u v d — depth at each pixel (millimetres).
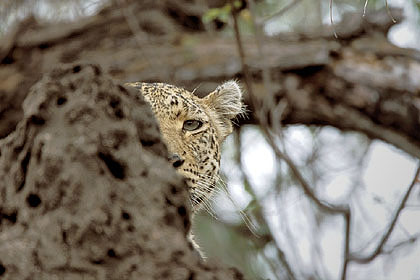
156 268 3705
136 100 4375
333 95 13805
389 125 13812
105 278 3686
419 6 13789
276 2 14547
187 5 15039
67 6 15164
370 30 14109
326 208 8977
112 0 15320
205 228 14367
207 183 9758
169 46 14344
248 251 13695
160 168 4047
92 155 3926
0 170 4074
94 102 4117
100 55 14430
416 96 13672
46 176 3879
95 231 3752
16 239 3789
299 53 13688
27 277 3707
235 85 11773
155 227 3840
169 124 9555
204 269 3730
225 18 11336
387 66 13805
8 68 14547
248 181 12203
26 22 14844
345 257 8750
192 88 13945
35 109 4074
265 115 11555
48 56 14562
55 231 3762
